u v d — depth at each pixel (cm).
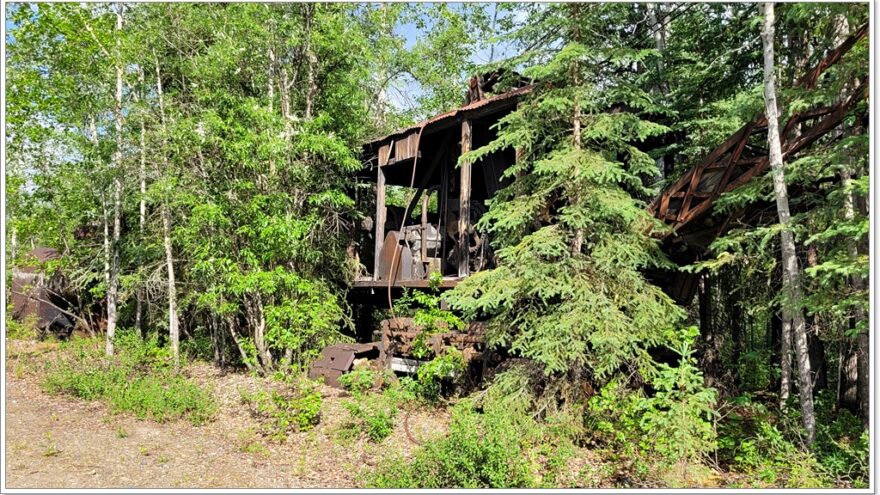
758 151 961
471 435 692
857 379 969
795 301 711
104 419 1016
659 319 809
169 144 1366
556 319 817
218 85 1388
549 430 818
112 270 1487
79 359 1410
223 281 1284
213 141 1295
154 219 1494
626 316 808
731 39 1114
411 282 1217
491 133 1273
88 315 1775
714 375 1116
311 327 1191
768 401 1095
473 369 1077
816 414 895
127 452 847
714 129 1145
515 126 898
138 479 739
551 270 832
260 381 1254
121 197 1532
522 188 908
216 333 1482
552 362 771
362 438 885
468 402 883
